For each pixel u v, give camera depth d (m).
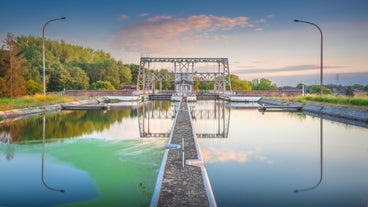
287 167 11.98
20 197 8.98
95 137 18.64
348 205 8.30
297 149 15.33
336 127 23.30
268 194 9.08
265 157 13.62
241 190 9.38
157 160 12.98
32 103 36.56
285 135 19.69
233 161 12.86
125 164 12.36
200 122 27.22
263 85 130.00
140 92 74.25
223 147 15.80
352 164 12.50
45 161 12.97
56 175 11.03
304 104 40.31
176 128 18.19
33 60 81.75
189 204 7.00
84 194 9.17
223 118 30.34
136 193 9.21
